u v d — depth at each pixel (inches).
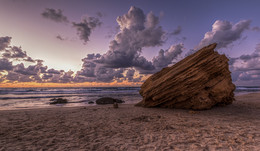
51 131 240.4
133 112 432.1
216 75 460.4
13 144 182.9
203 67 422.9
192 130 233.8
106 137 209.0
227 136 199.6
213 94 438.6
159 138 200.1
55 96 1374.3
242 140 182.4
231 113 387.5
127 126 269.7
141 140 194.2
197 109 437.1
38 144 183.5
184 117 342.3
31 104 794.2
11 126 273.1
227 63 478.0
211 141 182.4
